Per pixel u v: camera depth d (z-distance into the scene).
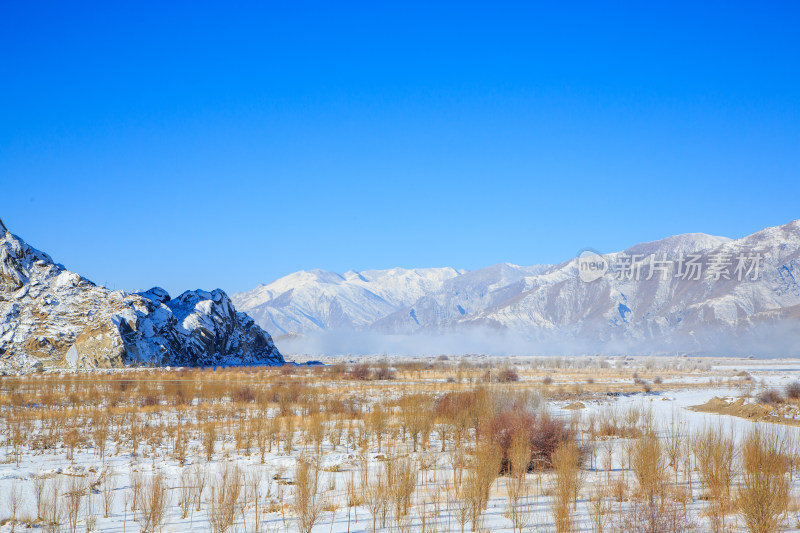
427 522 31.03
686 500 34.28
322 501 35.06
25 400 76.00
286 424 59.16
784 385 117.81
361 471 39.94
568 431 45.88
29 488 37.97
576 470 37.28
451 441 52.62
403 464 37.41
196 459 47.00
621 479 38.19
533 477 40.31
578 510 32.91
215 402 78.75
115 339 120.06
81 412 68.31
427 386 101.75
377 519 31.69
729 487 34.25
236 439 53.47
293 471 42.88
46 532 30.06
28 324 125.69
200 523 31.84
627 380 136.75
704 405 79.75
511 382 117.06
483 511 32.78
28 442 52.22
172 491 37.69
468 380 117.12
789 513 30.62
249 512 33.72
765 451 35.78
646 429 48.75
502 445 42.62
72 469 43.28
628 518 29.23
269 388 88.75
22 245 139.00
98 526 31.45
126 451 49.75
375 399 84.19
